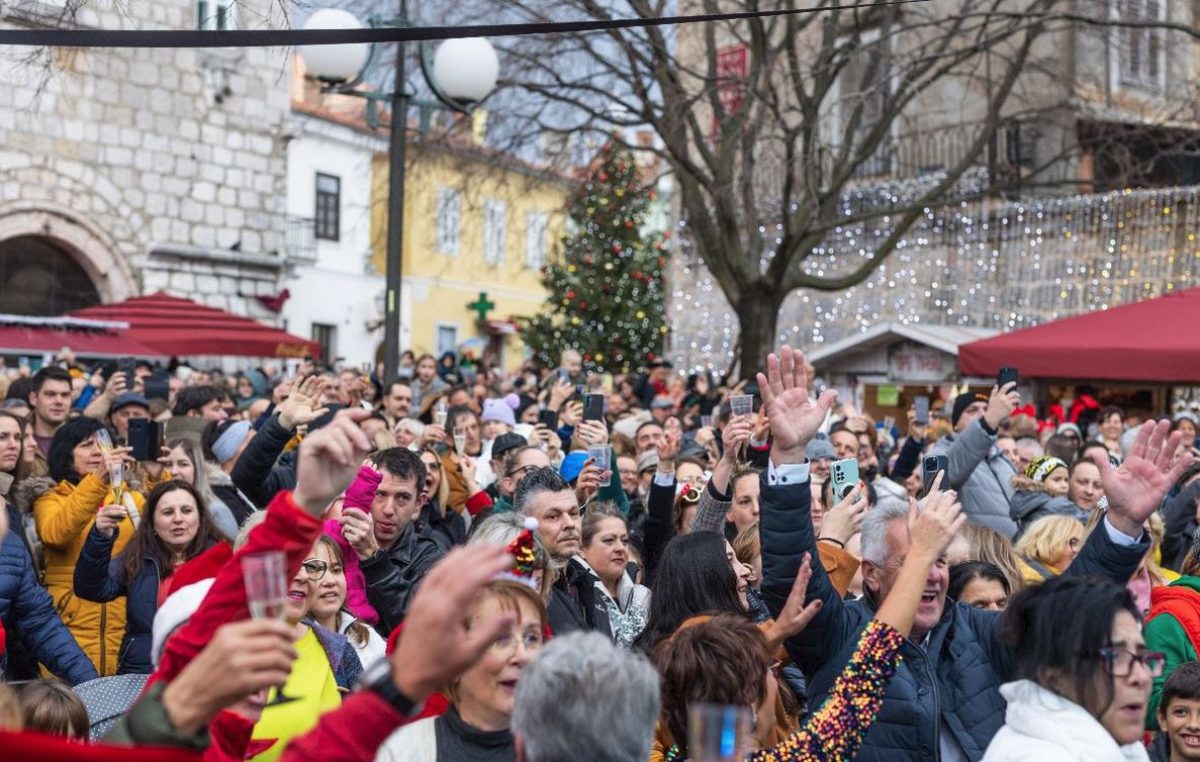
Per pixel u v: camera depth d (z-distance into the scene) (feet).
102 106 81.10
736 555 19.83
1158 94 72.84
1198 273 63.26
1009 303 69.72
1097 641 11.12
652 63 52.70
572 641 9.15
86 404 38.29
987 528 18.28
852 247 75.41
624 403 50.29
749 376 57.41
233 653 7.39
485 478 31.07
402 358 74.90
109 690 15.11
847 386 64.28
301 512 9.14
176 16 48.49
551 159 58.23
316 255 106.11
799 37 68.90
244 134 88.69
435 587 7.67
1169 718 15.55
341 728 7.59
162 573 19.67
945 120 75.20
